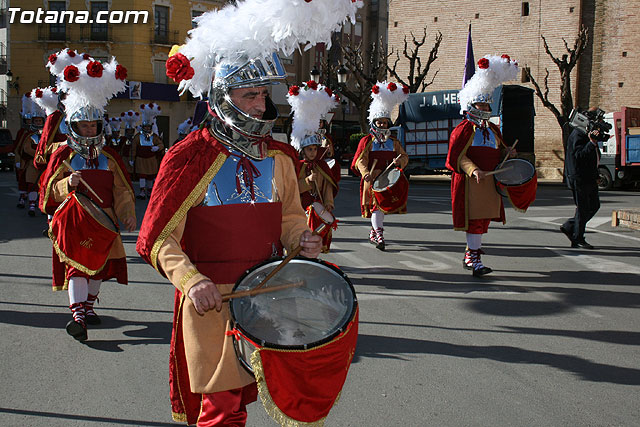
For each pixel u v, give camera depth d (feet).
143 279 25.43
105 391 14.38
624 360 16.57
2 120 153.17
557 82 98.27
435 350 17.22
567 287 24.27
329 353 8.24
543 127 99.50
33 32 140.87
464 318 20.22
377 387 14.71
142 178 59.57
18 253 30.71
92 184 18.01
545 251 31.78
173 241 8.83
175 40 143.23
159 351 17.04
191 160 9.05
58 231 17.19
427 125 82.58
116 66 18.43
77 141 17.94
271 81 9.13
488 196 25.80
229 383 8.87
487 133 25.76
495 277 25.93
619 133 71.15
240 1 9.36
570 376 15.44
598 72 96.73
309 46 9.45
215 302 8.29
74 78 17.47
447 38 108.37
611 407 13.70
